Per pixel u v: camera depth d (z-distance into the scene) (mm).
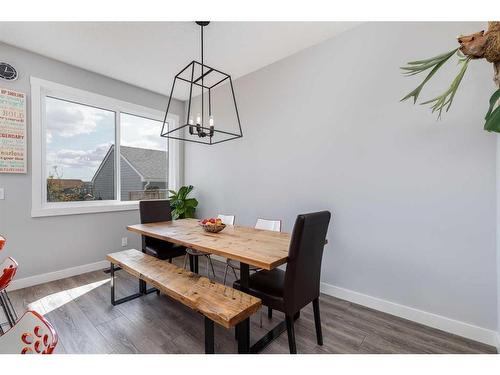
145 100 3863
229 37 2520
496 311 1716
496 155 1708
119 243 3523
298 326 1978
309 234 1538
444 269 1918
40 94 2812
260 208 3213
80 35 2459
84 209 3158
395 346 1715
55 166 3047
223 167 3711
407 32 2080
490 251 1739
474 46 1213
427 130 1982
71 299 2396
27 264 2725
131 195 3797
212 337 1407
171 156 4328
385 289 2203
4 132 2559
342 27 2373
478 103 1773
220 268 3350
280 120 2975
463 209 1838
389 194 2176
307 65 2719
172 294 1614
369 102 2283
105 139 3498
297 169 2820
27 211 2727
